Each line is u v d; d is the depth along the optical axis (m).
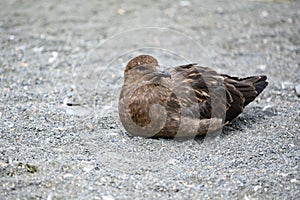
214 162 13.31
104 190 11.88
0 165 12.64
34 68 19.72
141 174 12.67
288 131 15.04
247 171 12.90
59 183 12.04
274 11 26.78
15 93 17.33
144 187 12.05
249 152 13.85
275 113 16.33
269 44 22.75
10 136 14.27
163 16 25.83
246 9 27.03
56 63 20.33
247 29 24.45
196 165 13.14
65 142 14.16
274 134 14.88
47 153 13.45
